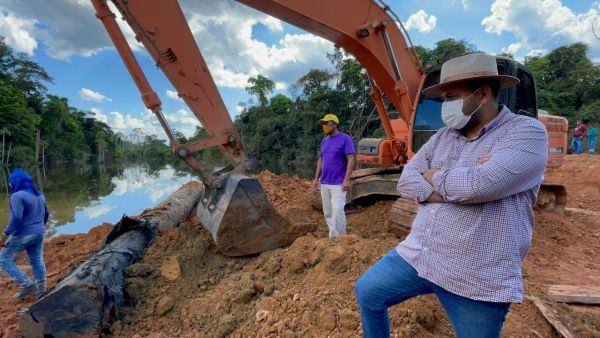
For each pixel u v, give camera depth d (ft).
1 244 15.05
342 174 16.28
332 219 16.28
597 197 32.94
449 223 5.47
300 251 12.73
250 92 209.87
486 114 5.73
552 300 11.55
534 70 149.59
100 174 129.29
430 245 5.65
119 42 13.08
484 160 5.29
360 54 18.45
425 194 5.78
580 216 24.36
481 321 5.25
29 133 172.55
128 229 15.12
